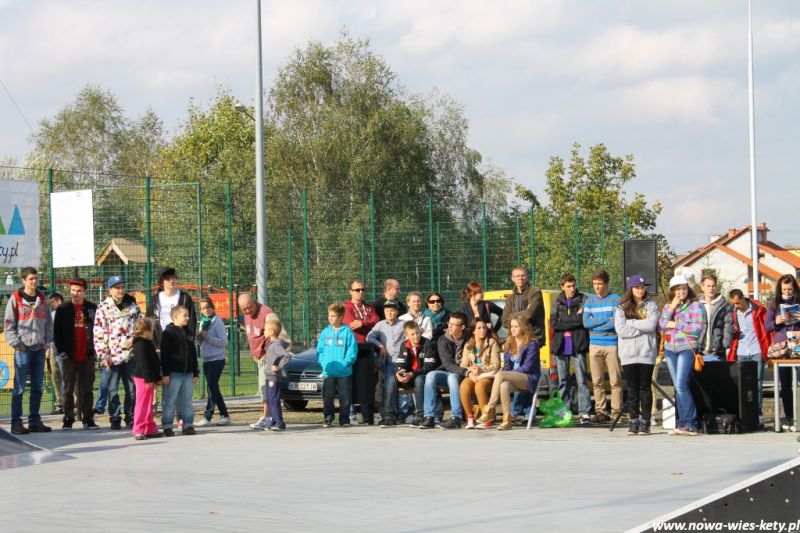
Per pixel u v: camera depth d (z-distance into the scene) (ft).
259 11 77.51
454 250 104.06
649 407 52.75
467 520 30.81
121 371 61.52
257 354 64.08
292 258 106.52
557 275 105.60
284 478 40.16
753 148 131.13
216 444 52.65
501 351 59.31
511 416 58.18
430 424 58.95
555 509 32.17
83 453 49.65
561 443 49.98
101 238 87.71
